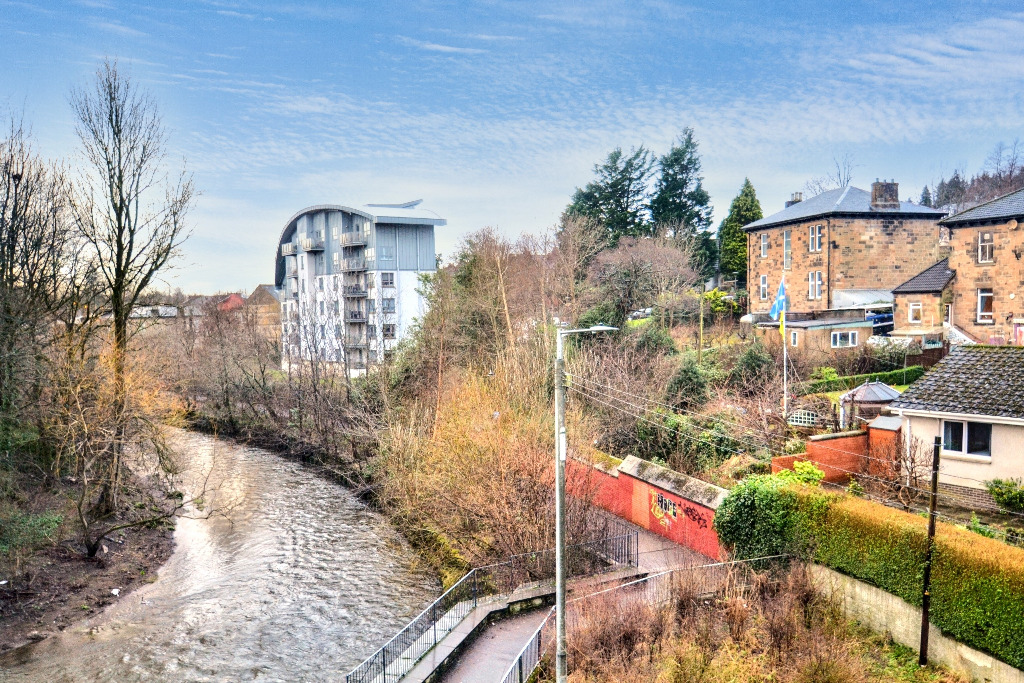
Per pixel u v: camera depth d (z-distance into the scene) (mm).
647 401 31906
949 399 23375
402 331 64438
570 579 22125
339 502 35969
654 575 20562
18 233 29969
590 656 16594
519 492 24016
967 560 15445
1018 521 20875
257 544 30062
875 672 15805
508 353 35562
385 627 22516
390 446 33844
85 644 21297
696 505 24031
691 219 68000
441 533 28344
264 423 49906
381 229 68125
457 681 17234
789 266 52656
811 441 25156
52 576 24516
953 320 40594
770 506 20750
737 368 36594
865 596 18016
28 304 28484
